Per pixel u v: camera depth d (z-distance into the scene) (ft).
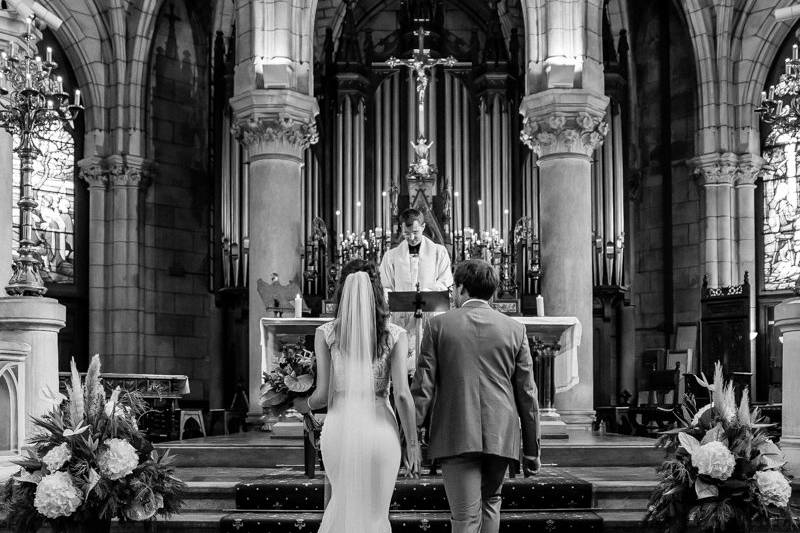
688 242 68.85
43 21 36.63
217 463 39.32
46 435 24.81
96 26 68.18
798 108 33.58
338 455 21.76
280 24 54.49
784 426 31.94
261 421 53.31
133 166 67.87
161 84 70.03
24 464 24.58
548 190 54.29
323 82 71.36
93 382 25.39
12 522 24.76
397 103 72.02
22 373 30.60
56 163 67.56
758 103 67.10
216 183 69.77
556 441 41.65
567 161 53.98
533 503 30.09
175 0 70.74
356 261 22.99
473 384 22.08
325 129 71.15
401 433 24.43
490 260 64.23
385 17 77.46
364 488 21.63
